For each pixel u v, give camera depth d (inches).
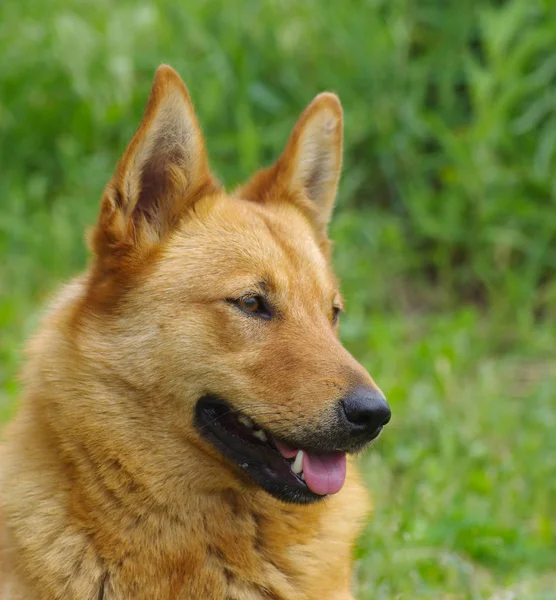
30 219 485.4
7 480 225.6
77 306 226.5
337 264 455.8
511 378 422.3
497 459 360.8
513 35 502.6
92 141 502.3
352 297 445.4
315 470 218.2
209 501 222.8
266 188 259.9
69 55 505.0
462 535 314.8
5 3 542.0
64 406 220.2
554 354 437.1
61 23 510.9
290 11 523.2
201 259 226.4
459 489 343.0
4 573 223.8
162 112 225.6
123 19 514.0
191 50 517.3
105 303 223.5
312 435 213.6
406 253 477.7
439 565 295.7
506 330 450.3
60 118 510.3
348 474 242.1
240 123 489.1
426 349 413.4
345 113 492.4
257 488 222.8
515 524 331.6
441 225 469.1
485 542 312.3
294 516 226.2
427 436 375.2
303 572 225.8
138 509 219.1
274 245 232.7
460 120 502.6
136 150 222.8
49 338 227.9
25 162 509.7
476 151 462.9
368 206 502.3
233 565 222.2
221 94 502.3
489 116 460.4
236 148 492.4
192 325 219.6
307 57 513.7
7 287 450.3
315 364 216.7
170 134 230.2
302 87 504.7
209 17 525.7
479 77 462.9
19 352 257.0
